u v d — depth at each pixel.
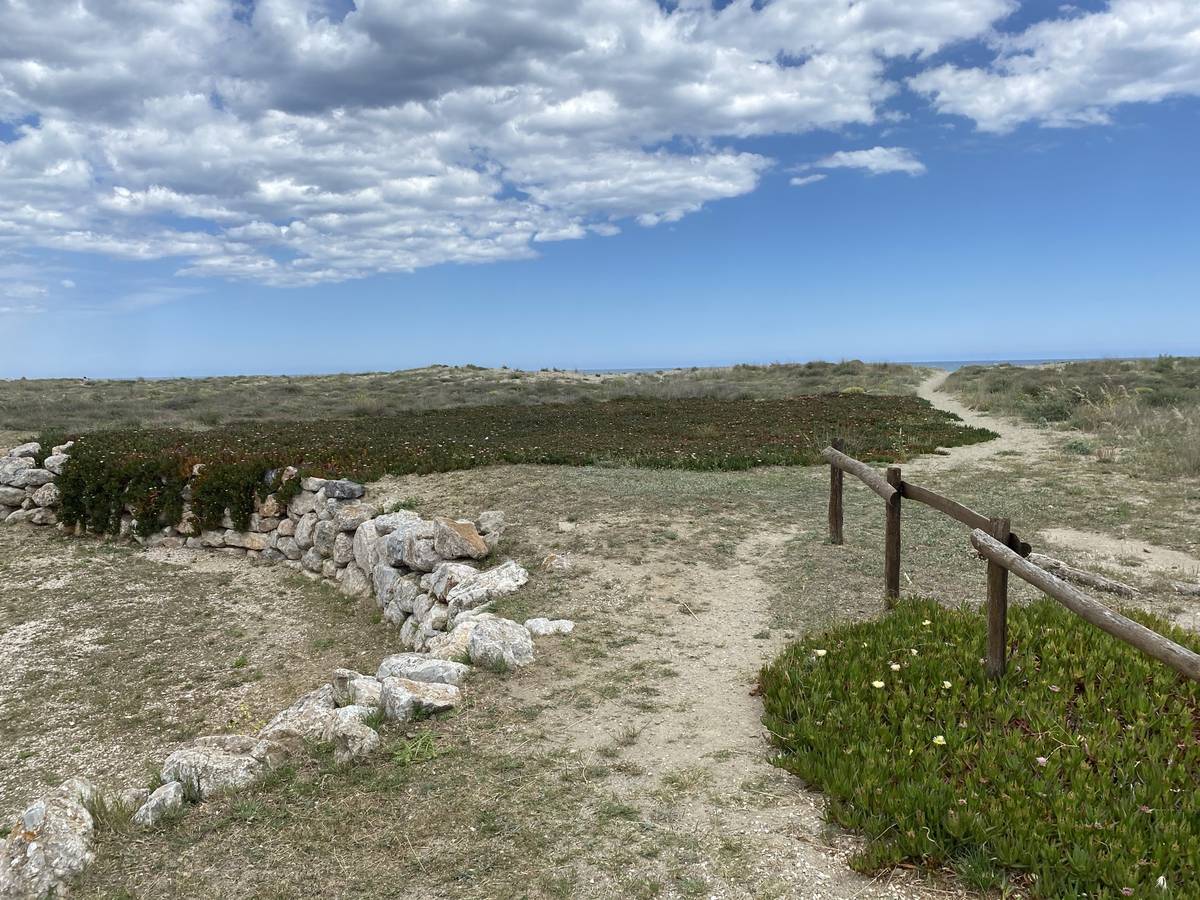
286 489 13.43
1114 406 21.09
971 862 3.47
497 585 8.28
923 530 10.11
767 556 9.12
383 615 10.34
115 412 30.39
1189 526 10.02
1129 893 3.13
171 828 4.29
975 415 25.02
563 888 3.53
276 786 4.61
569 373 57.22
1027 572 4.50
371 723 5.25
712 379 48.50
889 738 4.53
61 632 10.38
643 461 15.55
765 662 6.19
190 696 8.42
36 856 3.93
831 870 3.58
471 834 3.99
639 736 5.03
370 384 47.84
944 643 5.71
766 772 4.51
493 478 13.70
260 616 10.91
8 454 18.16
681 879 3.56
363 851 3.91
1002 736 4.43
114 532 14.84
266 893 3.65
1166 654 3.46
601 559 9.13
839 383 40.75
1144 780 3.91
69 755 7.20
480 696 5.69
